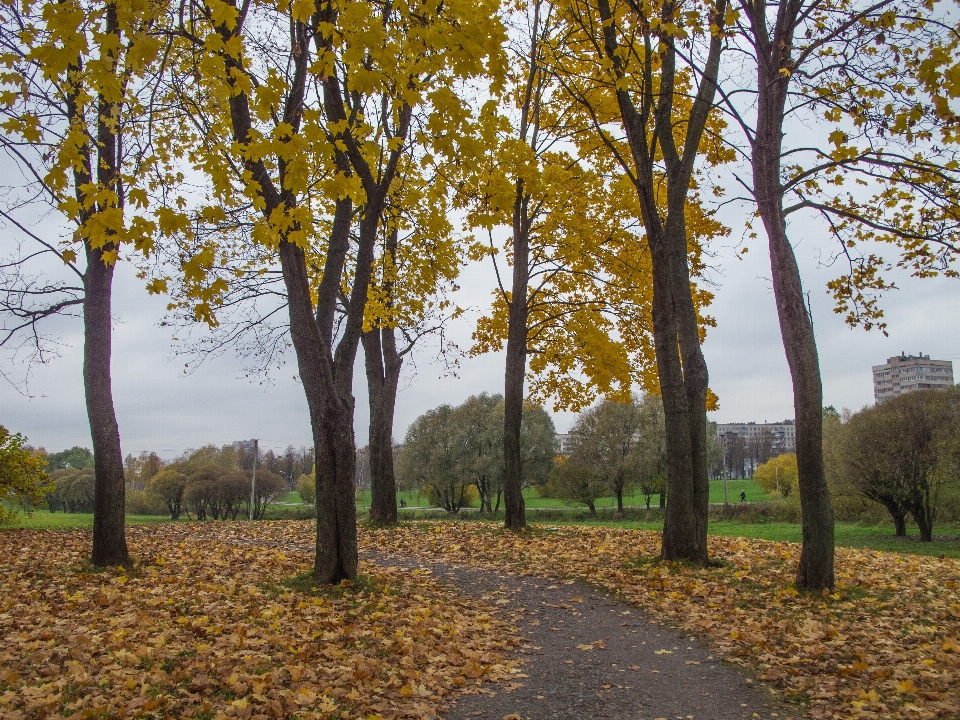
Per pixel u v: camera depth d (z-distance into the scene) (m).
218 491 33.69
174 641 5.59
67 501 42.88
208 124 6.16
